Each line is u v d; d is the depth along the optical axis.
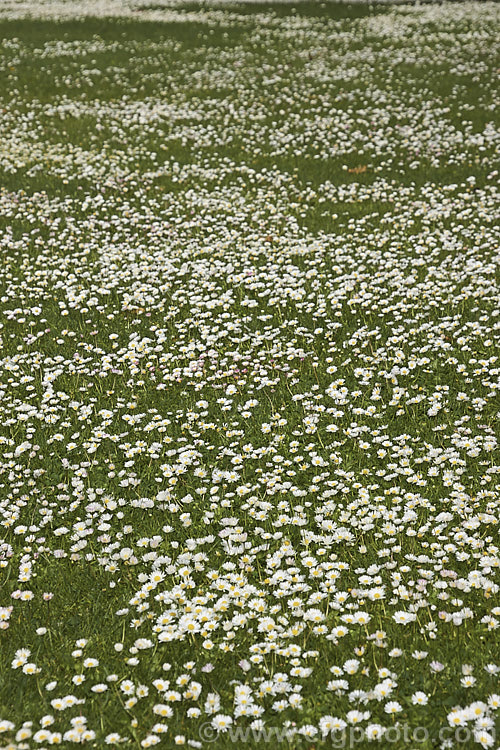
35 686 4.07
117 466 6.19
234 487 5.82
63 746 3.66
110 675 4.04
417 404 6.70
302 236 10.98
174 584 4.77
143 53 22.73
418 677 3.91
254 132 15.88
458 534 4.88
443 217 11.19
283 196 12.59
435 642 4.16
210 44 23.62
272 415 6.75
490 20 24.44
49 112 17.62
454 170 13.08
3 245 10.99
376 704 3.80
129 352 7.92
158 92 19.14
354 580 4.70
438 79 18.38
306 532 5.09
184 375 7.53
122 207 12.27
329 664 4.07
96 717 3.84
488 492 5.31
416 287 8.97
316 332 8.16
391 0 29.88
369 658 4.08
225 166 14.09
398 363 7.39
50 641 4.39
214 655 4.22
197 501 5.69
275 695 3.89
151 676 4.09
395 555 4.88
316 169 13.68
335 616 4.40
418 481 5.57
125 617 4.55
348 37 23.67
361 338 7.95
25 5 31.08
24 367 7.81
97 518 5.55
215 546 5.17
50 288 9.66
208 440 6.50
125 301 9.10
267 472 5.99
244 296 9.23
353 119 16.16
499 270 9.24
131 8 29.95
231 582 4.73
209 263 10.17
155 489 5.87
